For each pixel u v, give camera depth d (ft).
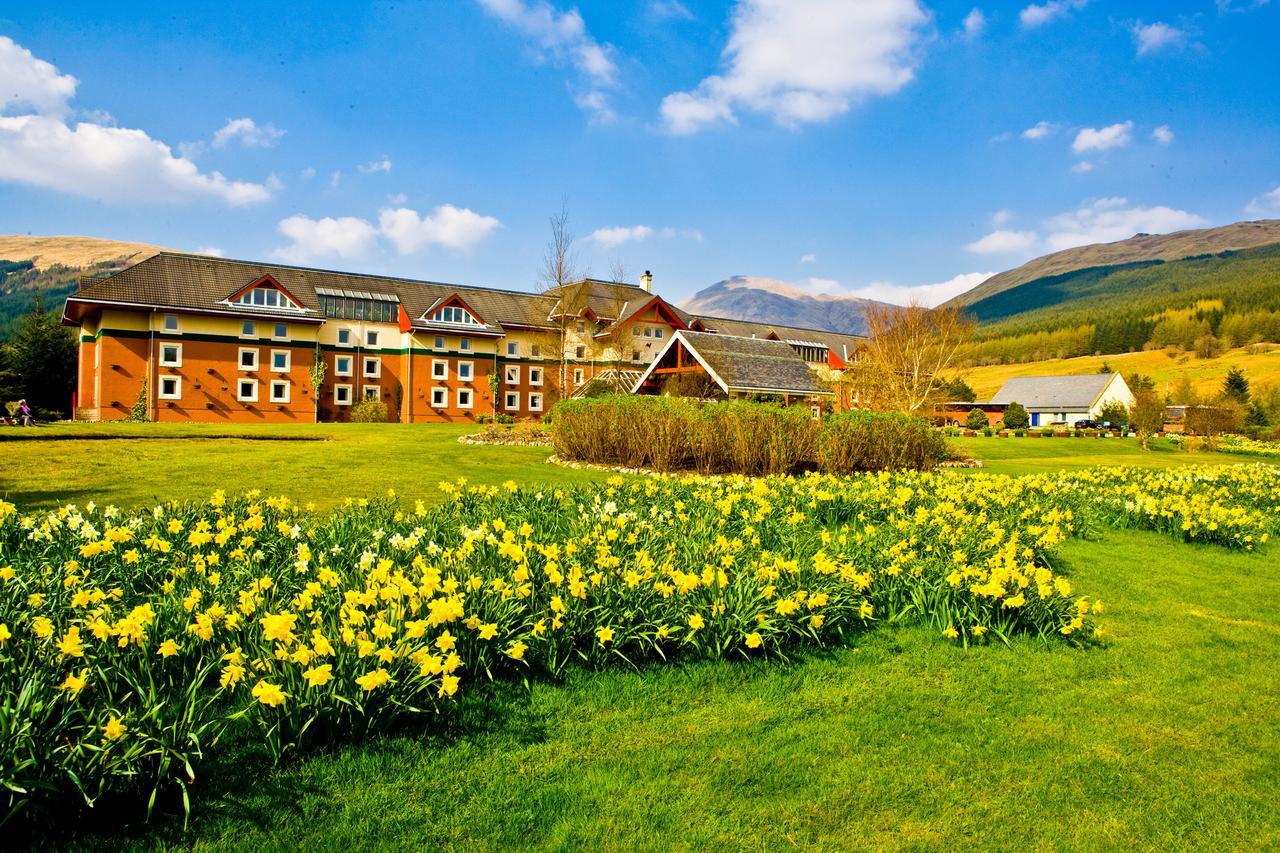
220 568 18.02
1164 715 15.30
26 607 14.37
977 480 41.34
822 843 10.69
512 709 14.03
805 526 27.66
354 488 41.16
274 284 149.48
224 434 88.58
